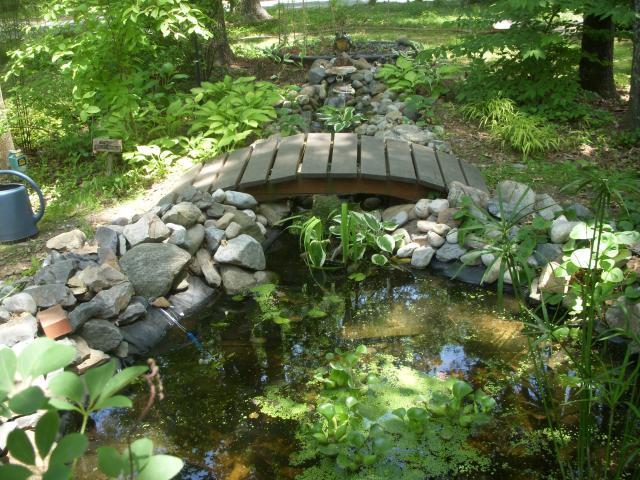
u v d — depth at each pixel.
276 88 6.94
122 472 1.10
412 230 4.64
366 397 3.01
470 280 4.17
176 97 6.56
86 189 5.10
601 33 6.63
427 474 2.55
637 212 4.21
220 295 4.09
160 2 5.13
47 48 5.40
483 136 6.14
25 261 3.99
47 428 1.00
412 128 6.03
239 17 13.71
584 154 5.62
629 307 3.40
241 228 4.43
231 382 3.20
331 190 4.80
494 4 6.69
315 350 3.47
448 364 3.29
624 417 2.82
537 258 4.02
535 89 6.38
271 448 2.72
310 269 4.38
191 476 2.55
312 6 16.50
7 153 5.39
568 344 3.44
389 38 10.65
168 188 5.09
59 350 1.09
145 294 3.74
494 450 2.68
